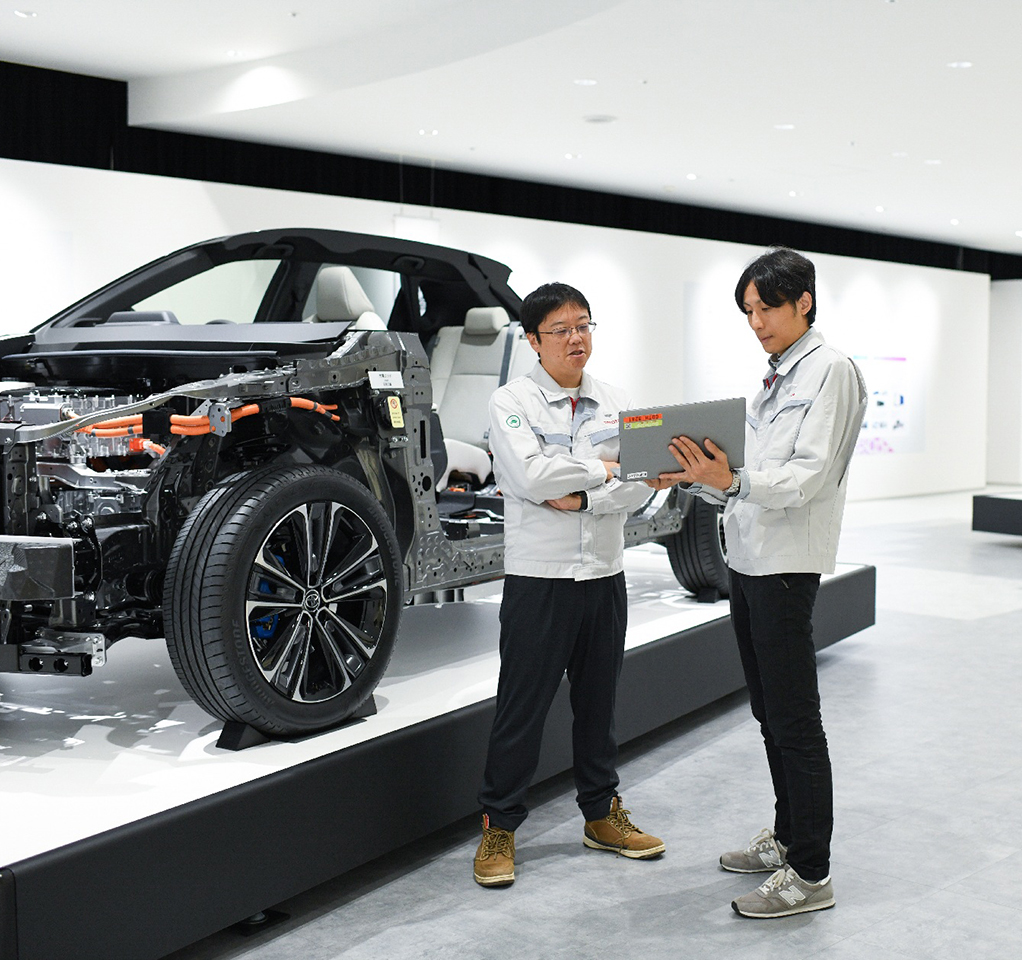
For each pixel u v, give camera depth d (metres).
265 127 8.17
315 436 2.96
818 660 4.75
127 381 3.02
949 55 6.36
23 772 2.30
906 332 13.59
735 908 2.33
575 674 2.61
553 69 6.67
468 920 2.31
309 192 8.98
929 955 2.14
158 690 3.03
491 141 8.61
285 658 2.49
